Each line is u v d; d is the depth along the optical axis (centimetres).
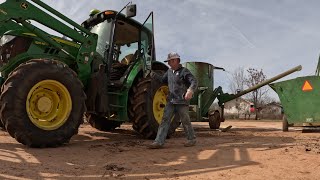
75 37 602
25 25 548
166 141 622
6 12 526
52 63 521
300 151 471
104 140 654
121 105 665
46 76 506
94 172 349
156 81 682
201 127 1150
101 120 850
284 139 648
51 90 522
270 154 450
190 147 532
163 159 429
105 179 322
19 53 554
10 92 474
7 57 551
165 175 342
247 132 877
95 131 861
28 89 486
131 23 727
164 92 705
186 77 530
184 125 544
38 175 328
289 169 366
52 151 476
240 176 338
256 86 1023
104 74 620
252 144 554
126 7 660
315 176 337
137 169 368
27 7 547
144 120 666
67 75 531
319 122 827
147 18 746
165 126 531
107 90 631
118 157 443
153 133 673
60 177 324
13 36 554
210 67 1089
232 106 4478
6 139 583
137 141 629
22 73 487
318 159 414
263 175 341
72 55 606
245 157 434
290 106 862
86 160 417
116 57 739
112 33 689
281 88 870
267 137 700
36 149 488
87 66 615
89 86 617
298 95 848
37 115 509
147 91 666
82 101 546
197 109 1023
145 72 718
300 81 842
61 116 527
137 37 742
